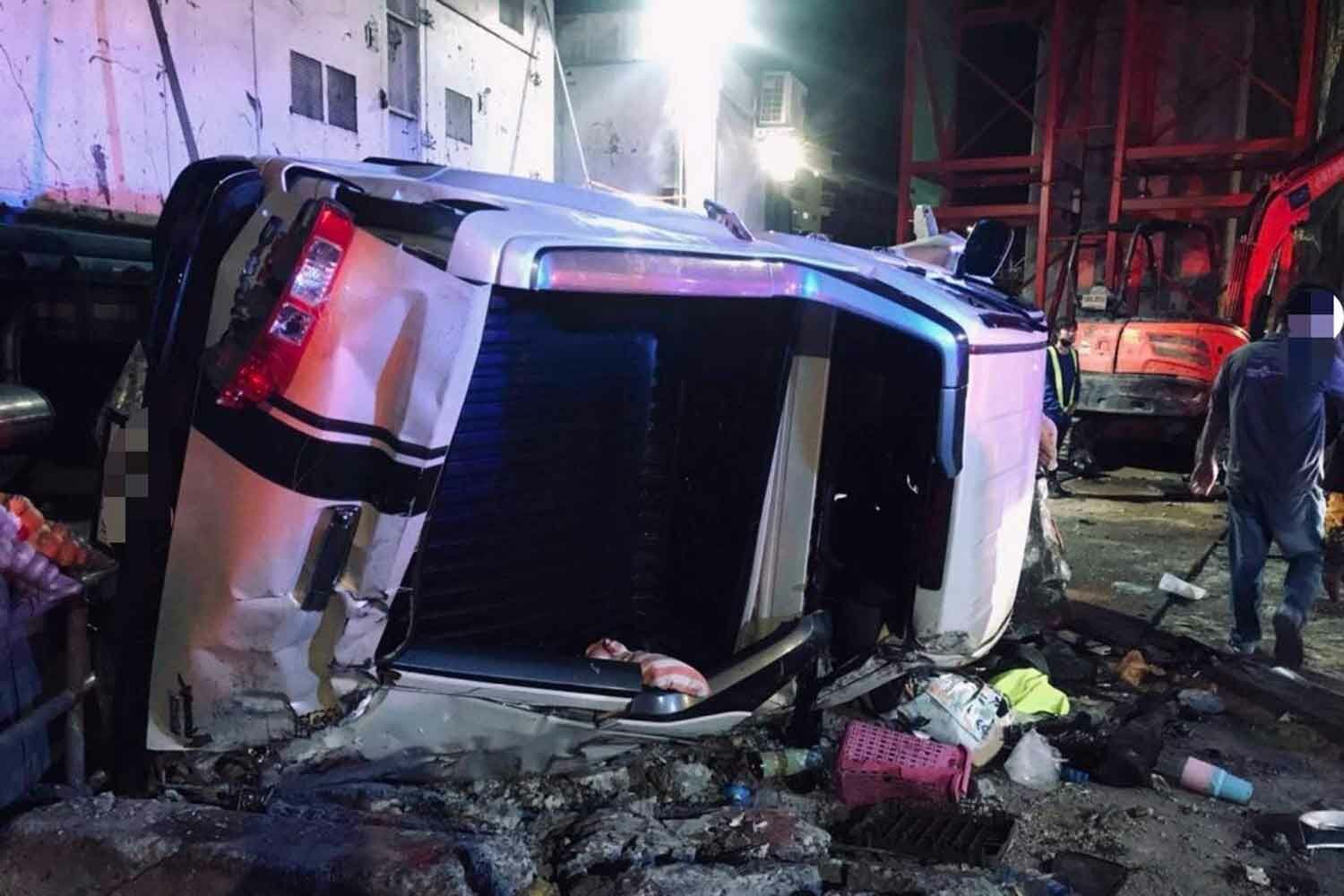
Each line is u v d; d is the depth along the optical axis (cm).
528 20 798
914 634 343
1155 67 1370
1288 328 445
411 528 220
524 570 292
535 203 264
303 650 225
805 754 337
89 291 370
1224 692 434
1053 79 1338
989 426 343
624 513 321
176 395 231
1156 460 1155
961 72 1578
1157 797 339
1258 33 1339
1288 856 304
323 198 211
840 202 1712
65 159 404
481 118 742
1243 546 468
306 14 545
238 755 245
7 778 222
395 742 250
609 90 1007
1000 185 1455
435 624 272
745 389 317
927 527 334
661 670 275
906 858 286
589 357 297
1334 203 1268
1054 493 940
